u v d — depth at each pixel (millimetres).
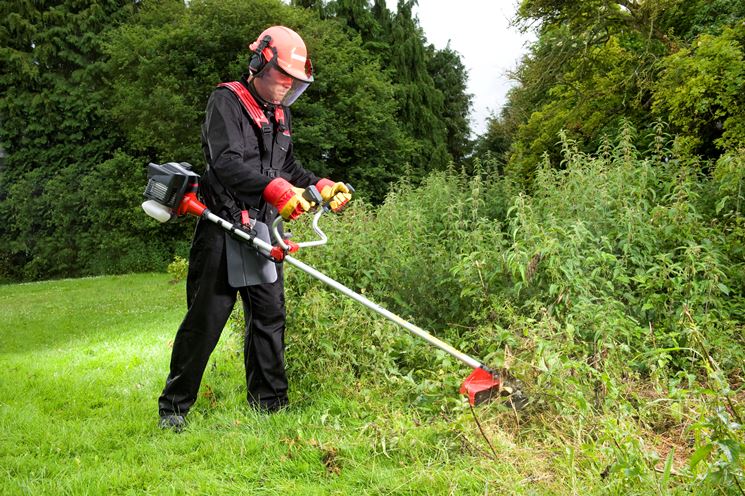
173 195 3139
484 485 2424
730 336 3857
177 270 15109
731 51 10758
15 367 5363
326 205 3473
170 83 21312
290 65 3131
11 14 24969
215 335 3354
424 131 29422
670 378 3537
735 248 4586
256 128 3219
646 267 4320
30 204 24328
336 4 27516
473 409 2842
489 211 6848
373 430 2959
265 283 3332
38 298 14500
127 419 3574
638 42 15922
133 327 7953
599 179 5090
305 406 3561
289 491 2557
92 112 24750
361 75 23172
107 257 22812
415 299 4500
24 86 25156
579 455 2564
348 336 3879
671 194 5090
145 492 2633
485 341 3684
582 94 15383
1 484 2699
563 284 3633
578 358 3404
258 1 21547
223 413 3564
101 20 25828
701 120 11500
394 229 5297
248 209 3289
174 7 23641
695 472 2090
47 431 3359
